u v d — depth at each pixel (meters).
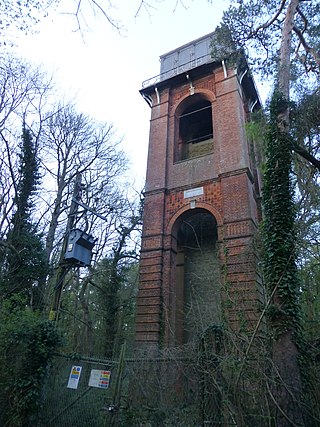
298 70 13.02
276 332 7.38
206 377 6.79
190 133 23.23
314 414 6.15
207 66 20.77
